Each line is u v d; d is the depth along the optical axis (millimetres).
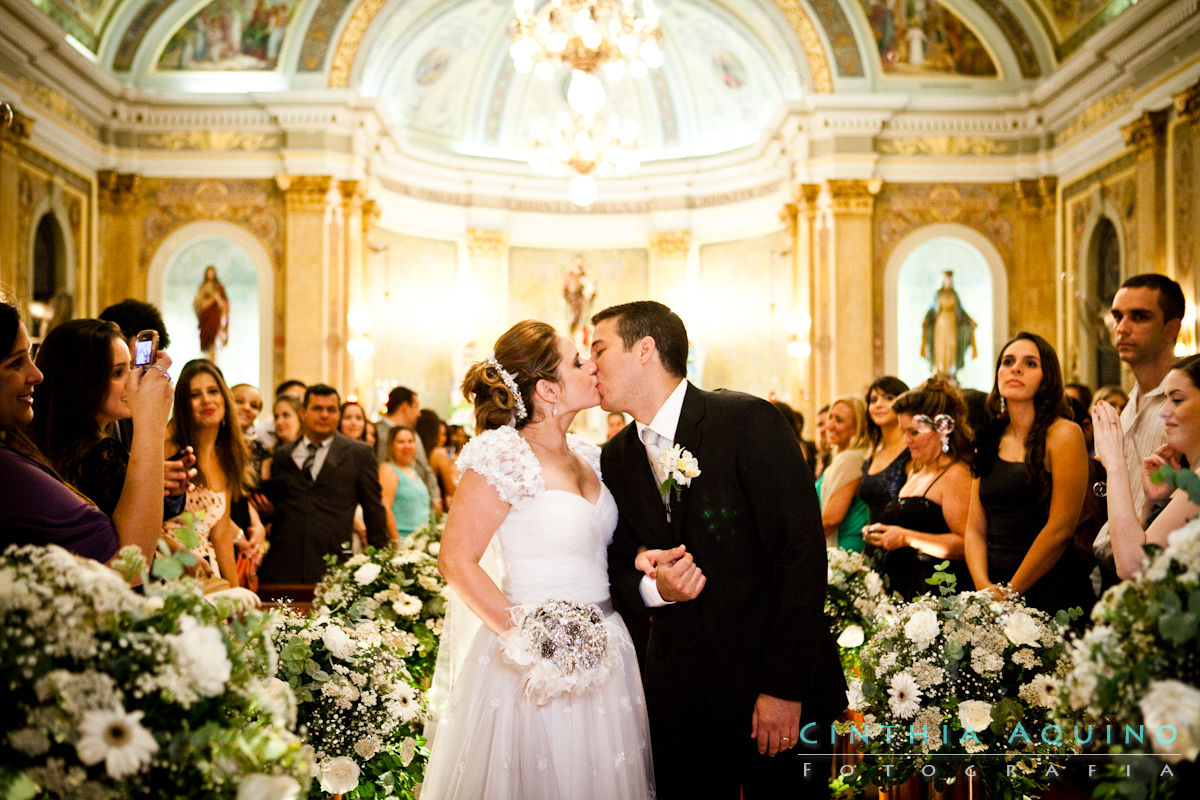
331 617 4379
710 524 3457
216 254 17719
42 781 2182
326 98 17172
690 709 3471
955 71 17281
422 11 18641
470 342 20375
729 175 20875
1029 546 4441
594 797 3326
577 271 21875
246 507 5867
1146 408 4211
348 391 17625
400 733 3846
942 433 4941
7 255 13867
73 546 2816
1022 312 17125
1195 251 12734
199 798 2322
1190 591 2359
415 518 8477
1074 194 16172
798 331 17938
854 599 4762
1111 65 14547
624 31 13539
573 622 3328
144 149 17297
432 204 20969
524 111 21953
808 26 17281
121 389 3533
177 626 2402
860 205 17125
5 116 5055
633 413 3617
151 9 17094
